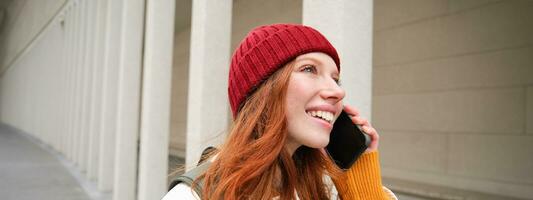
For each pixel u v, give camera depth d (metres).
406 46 7.43
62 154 15.85
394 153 7.59
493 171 6.07
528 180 5.64
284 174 1.31
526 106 5.71
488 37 6.21
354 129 1.44
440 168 6.79
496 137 6.05
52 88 18.86
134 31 7.66
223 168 1.18
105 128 8.77
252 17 11.55
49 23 20.09
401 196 6.39
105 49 9.34
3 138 22.41
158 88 6.02
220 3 4.45
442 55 6.83
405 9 7.46
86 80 11.71
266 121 1.24
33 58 25.23
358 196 1.48
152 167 5.89
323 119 1.25
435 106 6.91
